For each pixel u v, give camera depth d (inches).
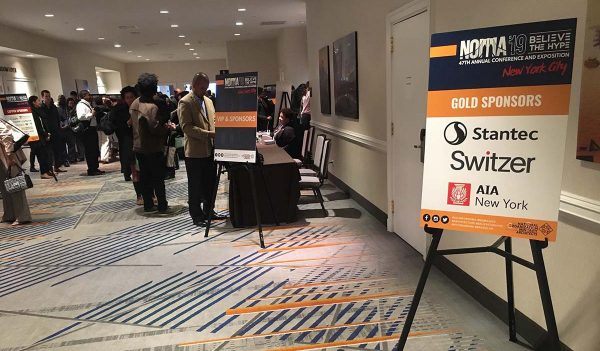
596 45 66.2
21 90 437.7
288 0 314.8
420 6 126.8
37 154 314.3
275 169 178.5
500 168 66.8
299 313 107.9
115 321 109.0
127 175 299.7
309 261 140.8
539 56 62.8
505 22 90.5
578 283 76.0
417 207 141.8
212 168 184.9
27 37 402.3
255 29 467.5
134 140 201.3
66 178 321.7
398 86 150.1
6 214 205.8
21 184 196.9
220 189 253.8
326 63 250.2
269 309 110.7
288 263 139.9
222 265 141.3
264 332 100.2
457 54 67.9
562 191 77.6
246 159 150.6
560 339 81.4
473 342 91.5
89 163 330.3
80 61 567.5
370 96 181.0
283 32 480.4
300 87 354.6
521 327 92.5
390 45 153.1
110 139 394.9
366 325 100.6
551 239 64.3
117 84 786.2
